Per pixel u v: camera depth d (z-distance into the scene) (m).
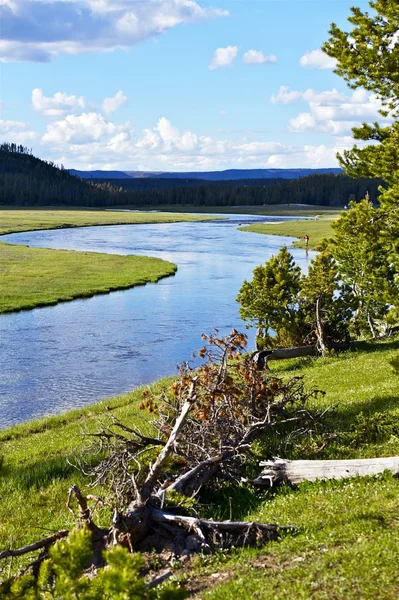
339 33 22.45
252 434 14.83
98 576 5.68
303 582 7.81
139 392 26.91
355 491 11.23
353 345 31.20
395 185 22.06
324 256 32.12
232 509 12.07
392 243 23.52
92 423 21.88
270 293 31.80
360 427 15.05
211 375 14.69
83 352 35.97
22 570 9.48
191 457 12.78
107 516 12.15
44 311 48.22
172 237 123.12
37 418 25.27
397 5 21.02
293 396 17.72
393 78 21.61
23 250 88.81
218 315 46.69
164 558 9.89
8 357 34.78
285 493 12.44
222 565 9.31
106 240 114.44
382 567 7.83
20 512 13.77
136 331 41.34
